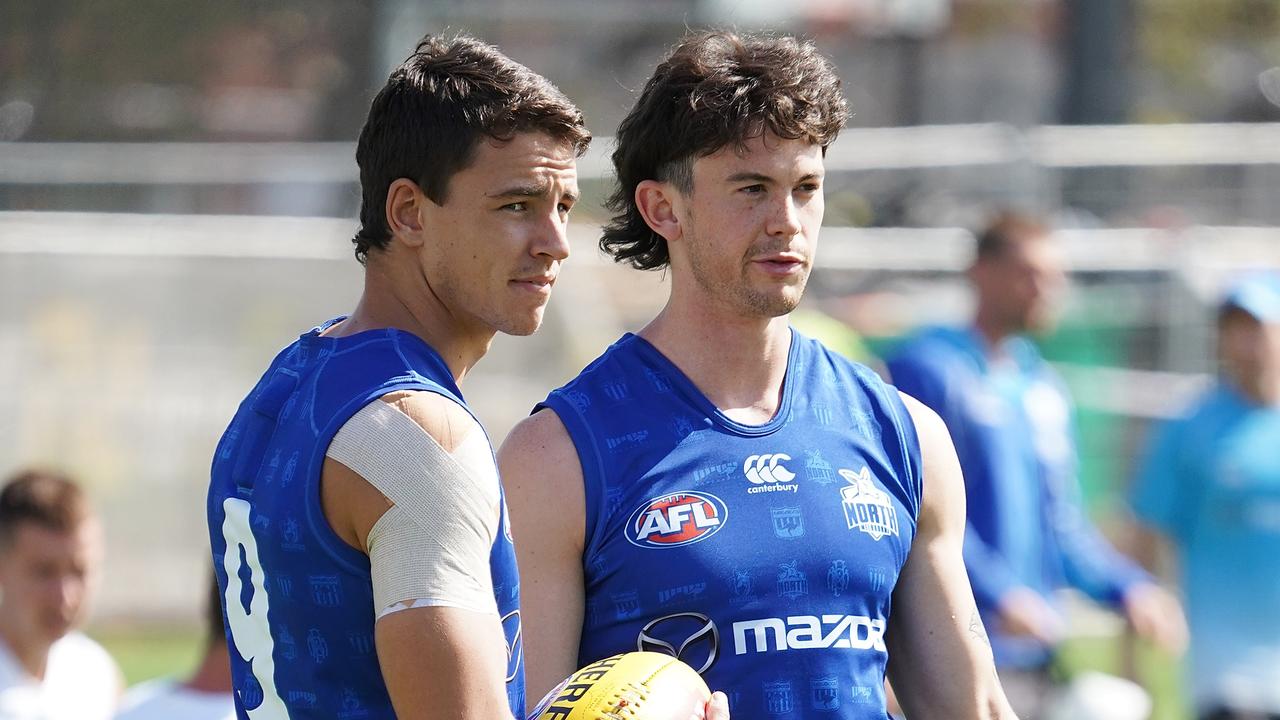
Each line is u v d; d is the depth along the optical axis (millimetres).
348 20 59969
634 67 61781
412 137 7734
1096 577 21297
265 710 7672
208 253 31703
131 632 30703
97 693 17312
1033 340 31344
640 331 9891
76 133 57438
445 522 7242
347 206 38594
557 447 9234
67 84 57562
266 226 33594
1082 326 31594
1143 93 75125
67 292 31031
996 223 20594
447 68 7809
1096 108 52250
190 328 31406
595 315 35688
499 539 7590
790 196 9234
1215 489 21297
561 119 7852
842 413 9562
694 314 9523
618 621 9039
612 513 9094
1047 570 20891
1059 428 21125
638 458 9180
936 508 9711
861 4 67375
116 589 30703
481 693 7168
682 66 9438
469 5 59312
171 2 58812
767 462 9211
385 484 7234
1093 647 29656
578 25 61594
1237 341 21312
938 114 67375
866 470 9422
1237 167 35969
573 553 9164
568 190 7961
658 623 8945
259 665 7680
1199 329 31516
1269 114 72688
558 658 9031
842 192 36500
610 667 8352
